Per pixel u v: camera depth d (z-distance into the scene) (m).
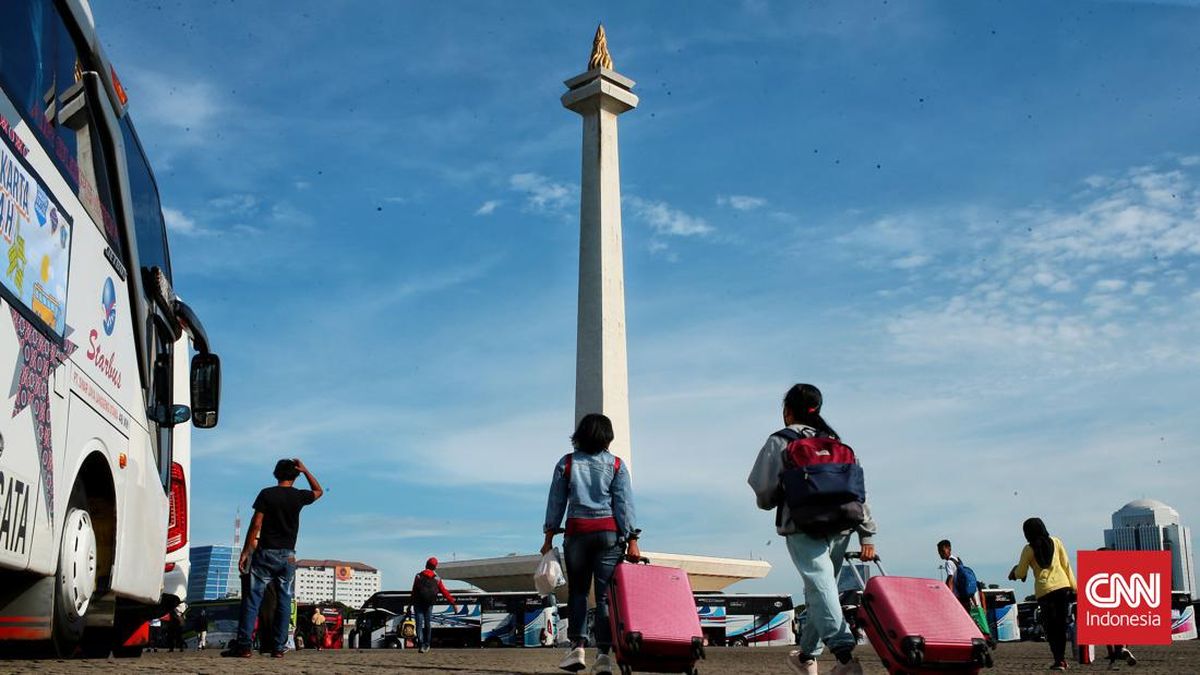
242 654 13.09
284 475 13.35
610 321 46.16
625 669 7.73
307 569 167.75
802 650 7.79
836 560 7.39
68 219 7.96
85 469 8.74
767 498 7.47
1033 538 13.95
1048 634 13.84
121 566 9.59
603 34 48.50
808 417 7.64
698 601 50.12
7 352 6.63
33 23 7.18
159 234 11.36
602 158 47.22
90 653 13.12
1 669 7.62
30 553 7.15
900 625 6.74
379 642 46.19
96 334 8.73
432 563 26.67
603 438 9.30
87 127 8.63
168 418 11.37
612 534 9.16
